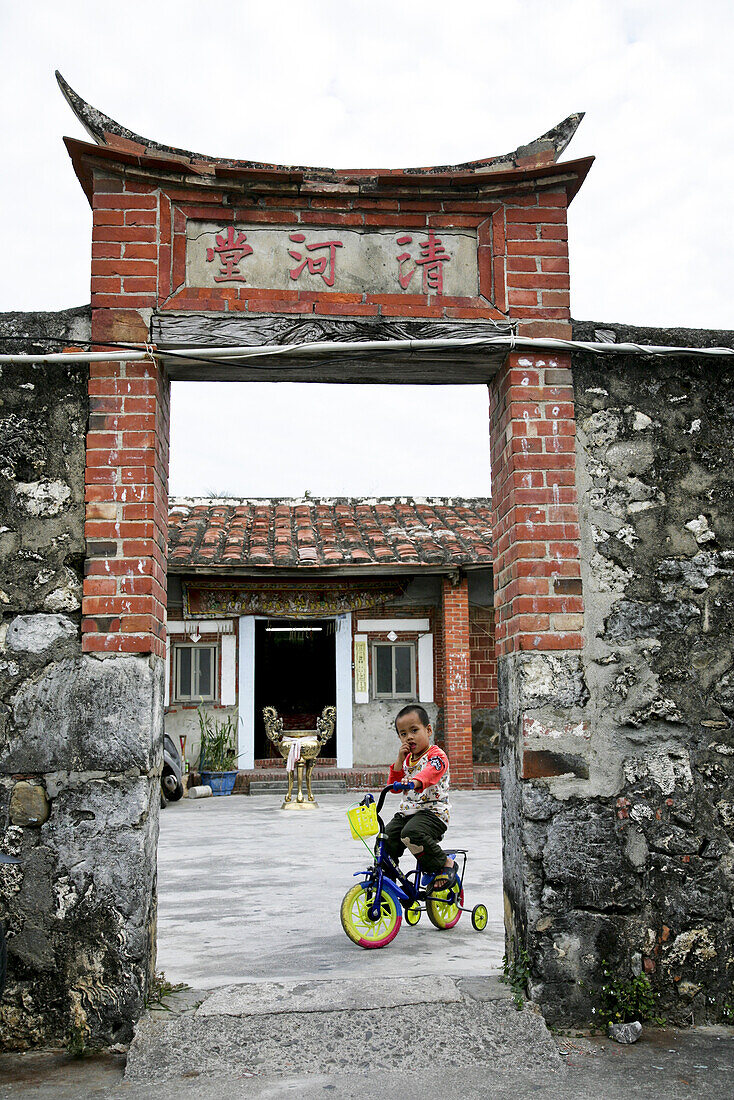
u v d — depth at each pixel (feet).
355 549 49.98
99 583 13.85
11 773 13.39
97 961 13.03
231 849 30.96
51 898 13.15
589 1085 11.57
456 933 18.99
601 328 15.30
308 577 50.62
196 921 20.30
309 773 43.88
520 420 14.80
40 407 14.32
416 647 52.70
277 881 25.18
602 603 14.64
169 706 50.72
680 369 15.40
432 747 18.52
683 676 14.58
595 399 15.12
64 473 14.19
